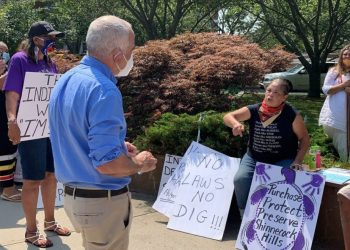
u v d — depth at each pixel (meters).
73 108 2.25
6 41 20.94
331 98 5.68
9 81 3.81
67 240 4.19
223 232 4.34
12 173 5.37
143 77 6.09
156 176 5.53
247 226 4.11
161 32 21.02
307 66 19.61
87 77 2.27
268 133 4.24
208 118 5.18
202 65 5.74
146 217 4.84
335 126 5.59
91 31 2.34
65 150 2.36
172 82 5.80
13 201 5.32
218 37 6.74
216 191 4.59
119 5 22.09
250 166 4.34
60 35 4.03
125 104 6.10
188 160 4.93
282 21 20.36
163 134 5.33
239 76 5.65
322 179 3.94
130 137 5.96
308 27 19.83
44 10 24.73
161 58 6.07
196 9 21.70
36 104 3.86
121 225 2.49
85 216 2.38
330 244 4.11
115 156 2.16
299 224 3.90
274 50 6.54
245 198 4.30
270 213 4.05
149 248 4.09
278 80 4.21
